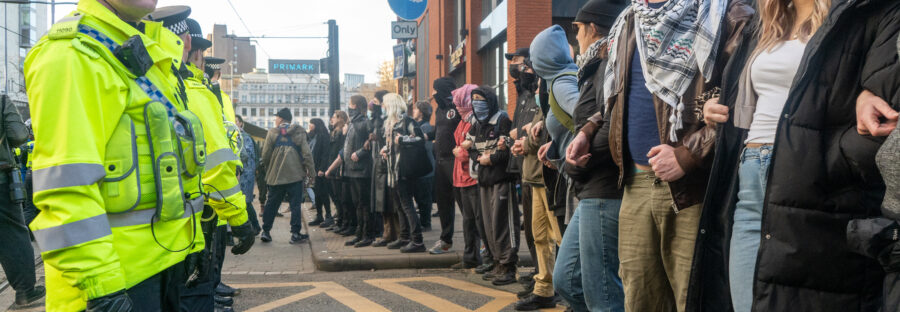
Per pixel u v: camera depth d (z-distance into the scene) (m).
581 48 3.37
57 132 1.67
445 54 17.66
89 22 1.84
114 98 1.79
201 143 2.12
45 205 1.67
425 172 6.59
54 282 1.82
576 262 3.20
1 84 73.12
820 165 1.74
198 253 2.21
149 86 1.94
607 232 2.91
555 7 10.72
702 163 2.27
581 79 3.18
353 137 7.49
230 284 5.67
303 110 149.50
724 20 2.26
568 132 3.72
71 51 1.73
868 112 1.58
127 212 1.83
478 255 6.01
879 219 1.50
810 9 1.93
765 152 1.95
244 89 145.88
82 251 1.65
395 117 6.72
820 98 1.75
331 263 6.31
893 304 1.48
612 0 3.27
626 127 2.60
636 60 2.57
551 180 3.96
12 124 4.48
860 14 1.70
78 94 1.71
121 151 1.81
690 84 2.31
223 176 2.54
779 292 1.82
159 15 3.06
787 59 1.93
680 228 2.44
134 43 1.83
